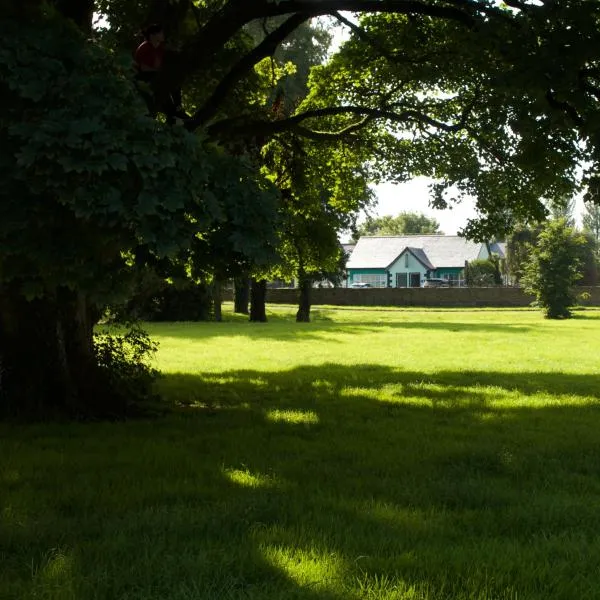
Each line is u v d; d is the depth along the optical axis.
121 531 4.87
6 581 4.01
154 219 5.52
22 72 5.60
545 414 11.26
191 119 11.08
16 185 5.43
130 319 11.56
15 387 10.40
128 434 9.20
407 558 4.34
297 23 11.27
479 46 9.53
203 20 14.19
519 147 11.31
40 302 10.34
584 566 4.34
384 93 15.44
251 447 8.31
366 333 34.97
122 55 6.23
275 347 26.53
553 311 54.62
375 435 9.23
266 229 6.51
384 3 10.39
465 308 73.06
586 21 7.89
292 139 15.52
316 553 4.46
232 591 3.85
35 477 6.68
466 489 6.20
